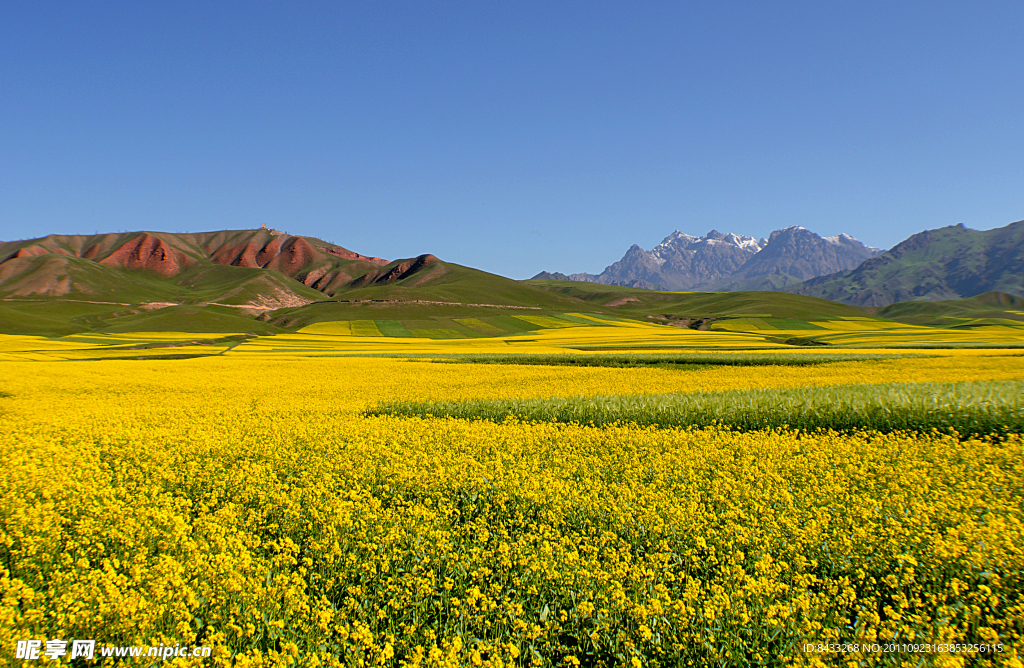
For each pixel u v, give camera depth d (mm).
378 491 8930
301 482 9438
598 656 4961
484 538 6738
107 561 5656
